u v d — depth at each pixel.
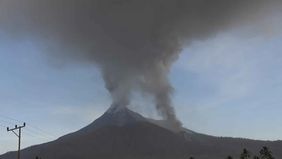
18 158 80.81
